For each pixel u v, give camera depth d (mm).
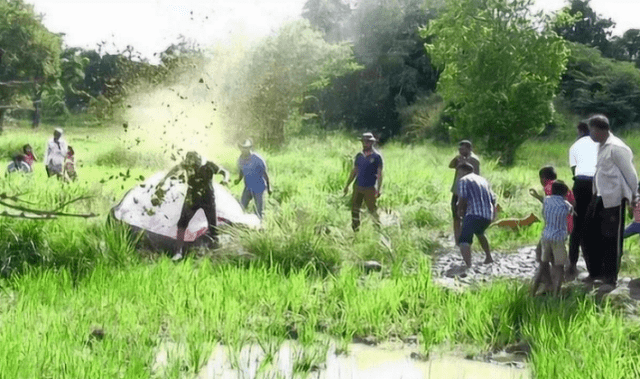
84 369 6262
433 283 10008
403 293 9305
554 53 36562
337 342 8031
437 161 30391
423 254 11922
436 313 8805
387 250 11820
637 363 6812
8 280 9445
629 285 10102
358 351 7801
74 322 7703
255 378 6656
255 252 11305
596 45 80312
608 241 9742
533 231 14062
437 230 14812
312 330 7977
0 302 8461
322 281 10211
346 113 68750
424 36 38719
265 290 9234
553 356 6848
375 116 68438
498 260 12164
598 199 9984
